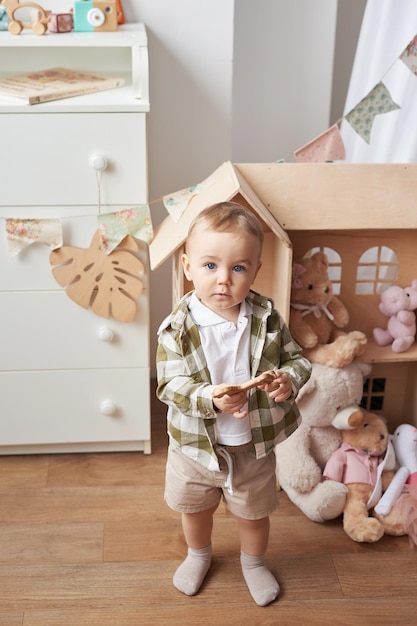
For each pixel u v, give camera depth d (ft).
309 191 5.61
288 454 5.96
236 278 4.31
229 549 5.65
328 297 5.98
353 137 7.08
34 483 6.35
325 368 5.90
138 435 6.66
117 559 5.55
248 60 7.48
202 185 5.70
